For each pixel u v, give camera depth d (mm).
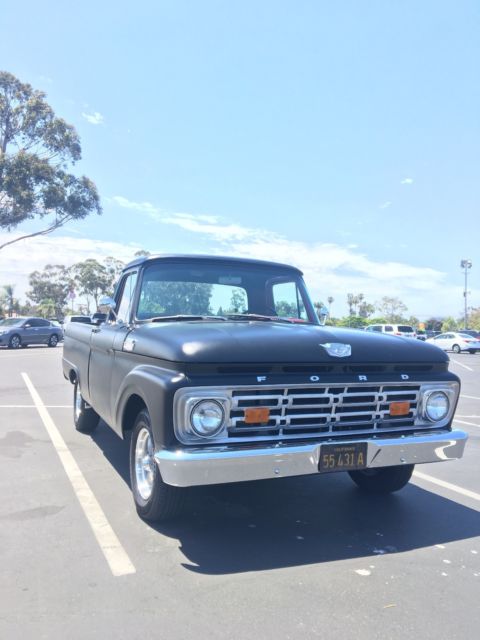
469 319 74125
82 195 35781
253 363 3367
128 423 4336
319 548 3650
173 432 3268
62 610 2812
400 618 2787
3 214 33812
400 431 3834
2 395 10273
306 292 5551
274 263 5445
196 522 4082
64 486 4809
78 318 7250
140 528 3910
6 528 3861
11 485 4816
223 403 3297
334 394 3574
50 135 34438
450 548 3689
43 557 3414
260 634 2627
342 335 3924
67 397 10102
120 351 4461
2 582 3094
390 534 3924
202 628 2670
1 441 6484
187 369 3299
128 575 3203
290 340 3611
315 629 2678
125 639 2570
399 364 3818
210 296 4949
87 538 3717
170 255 4938
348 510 4434
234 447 3299
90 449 6121
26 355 21047
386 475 4707
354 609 2867
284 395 3432
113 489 4738
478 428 8516
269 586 3104
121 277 5305
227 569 3309
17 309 69438
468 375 18531
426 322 77188
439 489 5066
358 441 3564
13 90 33906
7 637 2566
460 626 2725
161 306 4699
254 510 4402
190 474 3146
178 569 3293
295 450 3355
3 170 32188
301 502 4633
